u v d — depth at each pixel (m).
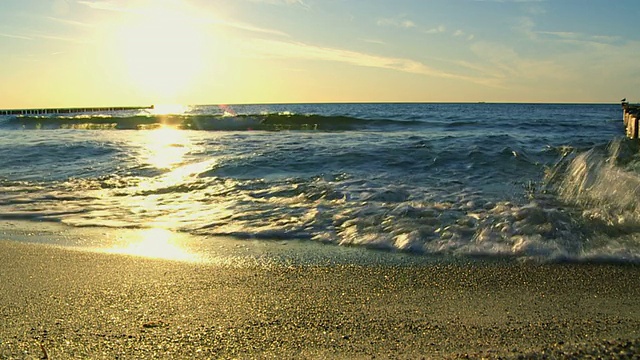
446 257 4.41
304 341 2.78
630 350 2.51
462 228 5.15
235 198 7.10
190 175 8.95
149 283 3.82
